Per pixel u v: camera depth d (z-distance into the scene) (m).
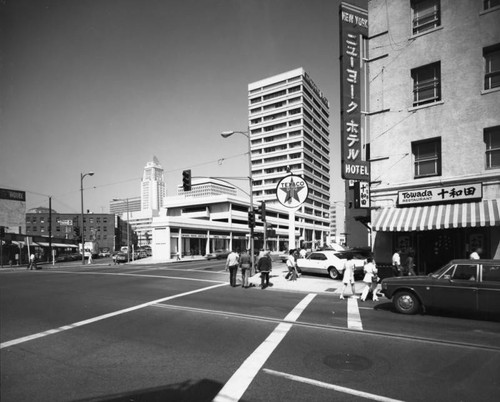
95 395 4.34
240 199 68.56
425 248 14.47
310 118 101.44
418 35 14.67
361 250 20.23
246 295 12.91
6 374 5.06
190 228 50.66
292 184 21.02
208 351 6.09
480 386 4.57
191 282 17.45
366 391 4.44
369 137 15.82
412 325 7.99
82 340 6.81
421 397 4.26
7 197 61.06
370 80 15.89
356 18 15.66
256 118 101.25
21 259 43.47
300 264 19.66
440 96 14.26
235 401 4.18
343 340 6.75
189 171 22.08
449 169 13.70
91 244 60.59
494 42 12.98
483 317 8.87
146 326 7.95
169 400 4.20
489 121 12.96
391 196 14.95
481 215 12.02
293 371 5.13
